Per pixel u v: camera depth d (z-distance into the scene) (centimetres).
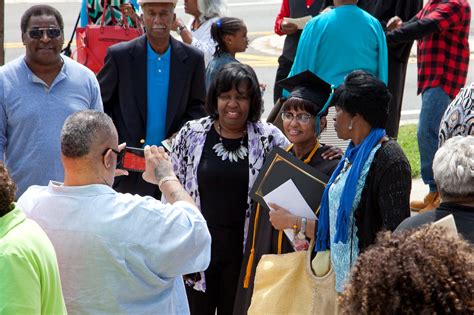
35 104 562
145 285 379
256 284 488
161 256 374
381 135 453
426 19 785
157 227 375
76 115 385
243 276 516
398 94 859
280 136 539
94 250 371
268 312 476
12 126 564
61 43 564
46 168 562
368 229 449
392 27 813
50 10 561
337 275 457
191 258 386
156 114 669
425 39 811
